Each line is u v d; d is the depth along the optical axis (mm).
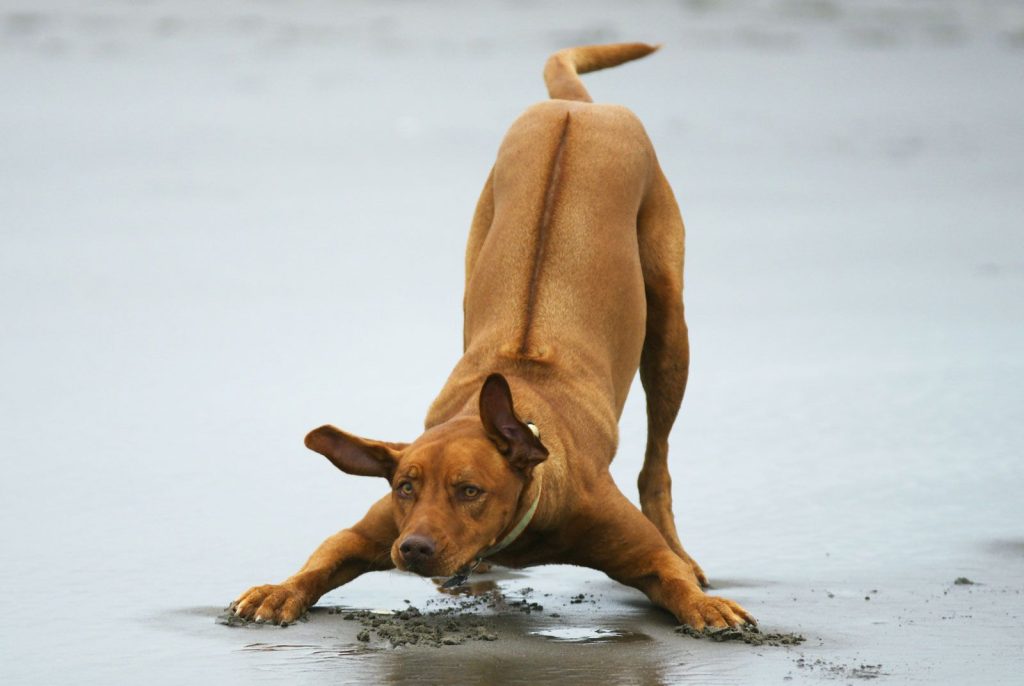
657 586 18203
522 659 16188
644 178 22141
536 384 19047
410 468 16516
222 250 48500
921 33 123625
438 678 15414
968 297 42406
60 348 34906
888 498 24016
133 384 31625
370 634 17188
